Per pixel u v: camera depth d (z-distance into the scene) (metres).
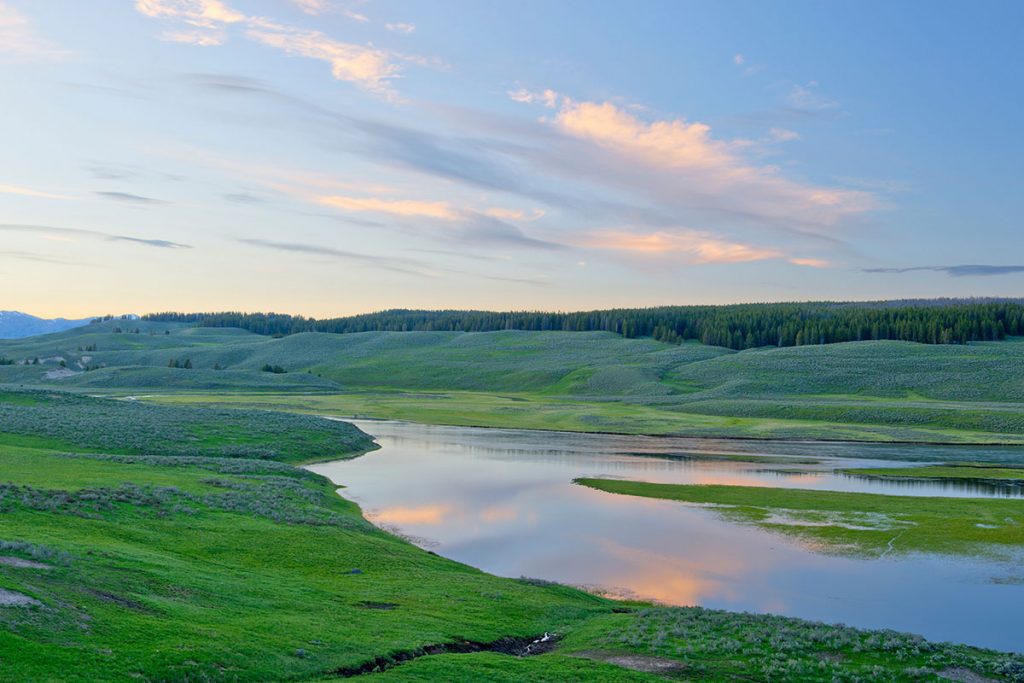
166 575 27.44
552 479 68.12
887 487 66.44
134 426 80.25
